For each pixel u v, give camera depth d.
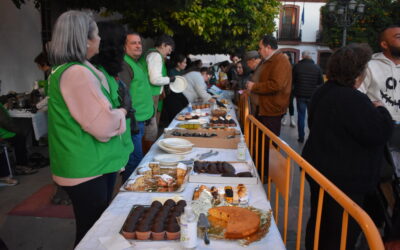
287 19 24.64
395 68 2.38
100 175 1.70
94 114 1.53
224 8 5.14
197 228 1.39
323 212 1.95
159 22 4.64
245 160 2.44
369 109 1.71
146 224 1.38
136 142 3.06
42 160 4.60
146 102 3.14
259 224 1.42
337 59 1.82
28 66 5.62
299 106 6.40
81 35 1.56
